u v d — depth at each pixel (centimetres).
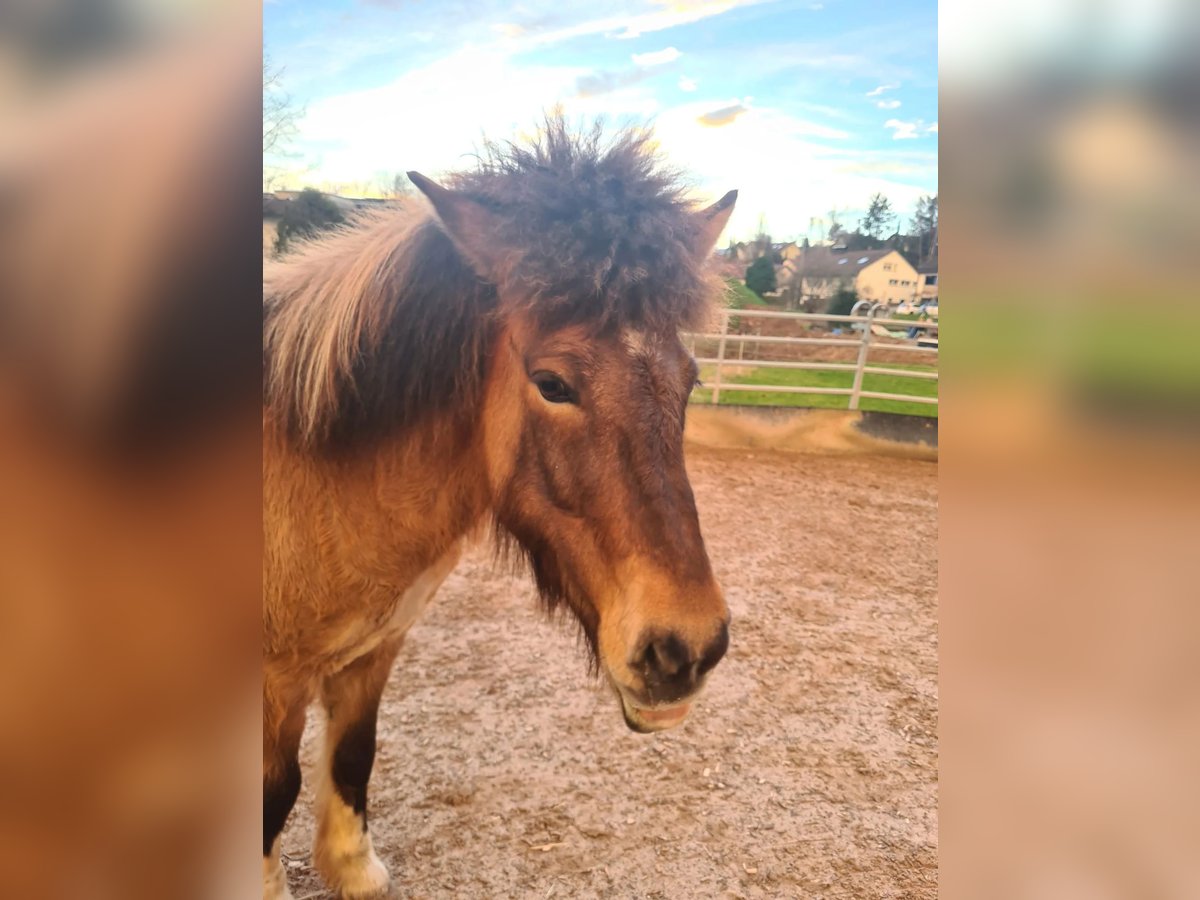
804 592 211
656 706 116
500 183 118
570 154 120
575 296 111
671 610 111
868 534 226
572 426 114
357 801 148
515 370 119
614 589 115
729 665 200
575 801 167
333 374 119
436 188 113
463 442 125
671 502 113
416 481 124
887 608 207
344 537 124
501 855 156
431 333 121
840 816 161
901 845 157
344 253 125
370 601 129
